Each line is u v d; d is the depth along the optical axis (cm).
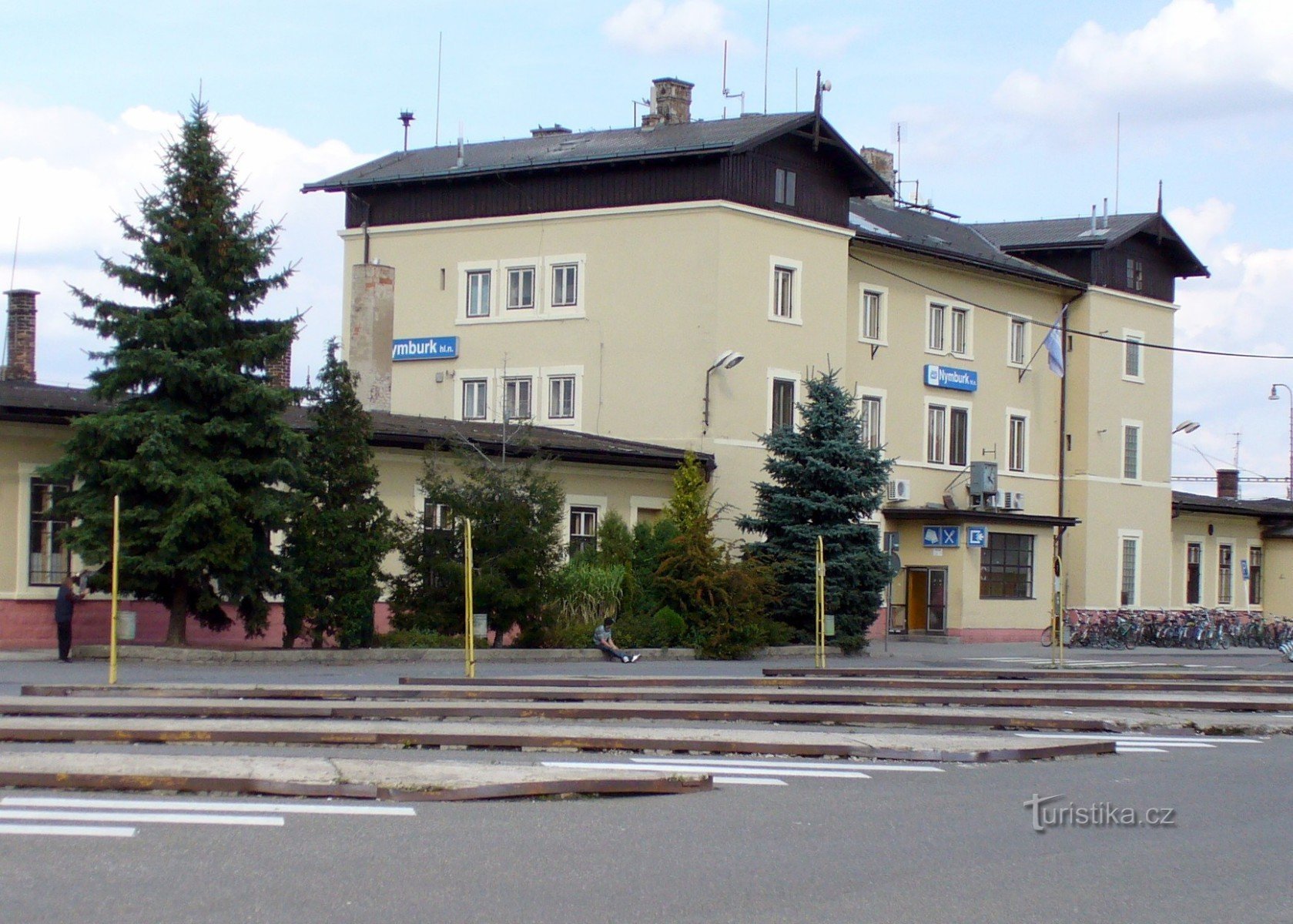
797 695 2386
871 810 1434
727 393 4484
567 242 4706
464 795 1392
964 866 1190
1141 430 6059
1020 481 5666
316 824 1240
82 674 2577
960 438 5441
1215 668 3816
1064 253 5916
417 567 3338
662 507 4312
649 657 3516
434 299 4903
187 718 1908
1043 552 5312
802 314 4706
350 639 3134
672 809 1395
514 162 4788
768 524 4034
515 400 4766
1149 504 6097
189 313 2998
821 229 4759
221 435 3034
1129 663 4047
